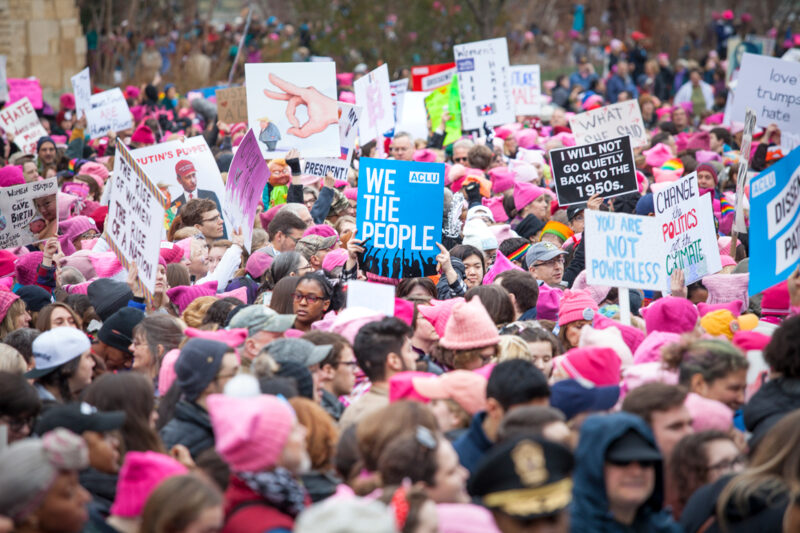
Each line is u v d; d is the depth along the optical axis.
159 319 16.56
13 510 9.09
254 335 15.77
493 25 91.00
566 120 53.94
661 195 22.41
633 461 10.04
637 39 100.94
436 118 48.03
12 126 45.31
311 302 18.28
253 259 22.78
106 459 11.68
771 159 35.72
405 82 44.81
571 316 18.19
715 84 80.81
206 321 18.31
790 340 12.49
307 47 89.69
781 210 16.89
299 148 28.53
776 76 35.03
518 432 10.31
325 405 14.86
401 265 20.94
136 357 16.41
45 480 9.16
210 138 48.00
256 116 28.42
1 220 24.42
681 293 21.17
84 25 97.31
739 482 10.50
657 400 11.69
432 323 17.73
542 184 39.78
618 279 18.75
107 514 11.38
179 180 29.05
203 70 94.44
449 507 9.57
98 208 30.61
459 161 38.50
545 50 114.31
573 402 12.59
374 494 9.73
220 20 119.50
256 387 10.45
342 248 22.98
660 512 10.72
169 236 25.45
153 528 9.40
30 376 15.31
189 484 9.48
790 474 10.33
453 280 20.59
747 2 117.94
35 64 88.12
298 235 23.95
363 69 75.75
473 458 11.77
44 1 88.12
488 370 13.64
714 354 13.09
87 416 11.69
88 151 47.06
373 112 37.06
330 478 12.08
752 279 17.47
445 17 88.62
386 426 10.65
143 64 94.94
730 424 12.49
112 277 22.88
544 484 9.16
